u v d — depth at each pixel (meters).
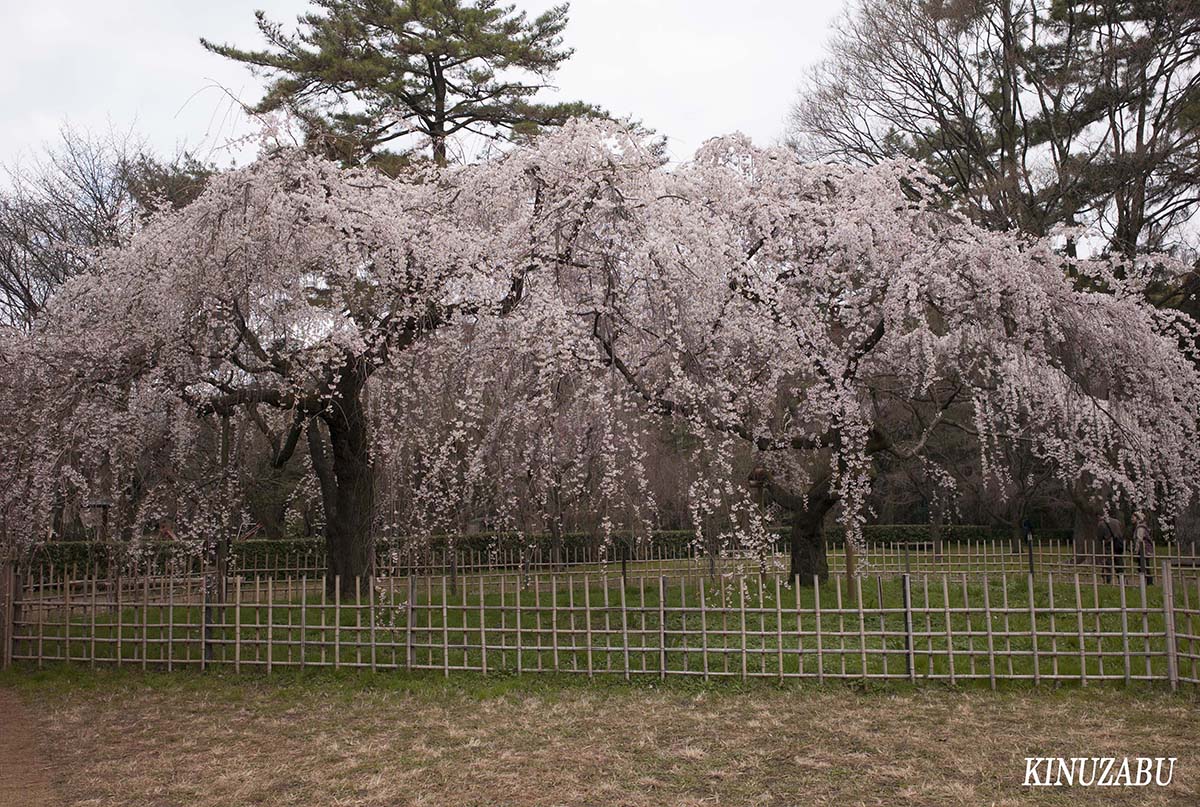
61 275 16.88
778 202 9.05
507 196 8.54
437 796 4.59
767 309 8.45
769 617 8.66
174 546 9.70
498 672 7.23
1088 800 4.34
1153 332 10.15
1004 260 8.88
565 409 8.26
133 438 8.05
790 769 4.91
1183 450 10.66
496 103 15.12
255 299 7.88
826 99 19.39
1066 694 6.33
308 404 8.58
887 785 4.61
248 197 7.42
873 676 6.66
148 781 4.96
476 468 8.23
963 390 11.49
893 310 8.83
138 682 7.55
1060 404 10.18
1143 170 15.54
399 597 10.30
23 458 7.94
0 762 5.45
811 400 9.04
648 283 8.02
